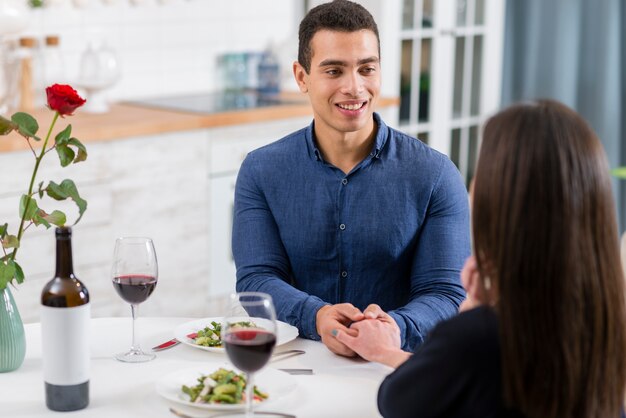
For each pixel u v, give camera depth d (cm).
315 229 228
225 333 150
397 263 227
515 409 136
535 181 131
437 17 521
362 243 226
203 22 480
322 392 172
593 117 573
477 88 554
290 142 232
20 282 180
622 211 576
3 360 178
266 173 231
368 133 226
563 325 131
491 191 134
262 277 223
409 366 143
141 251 182
